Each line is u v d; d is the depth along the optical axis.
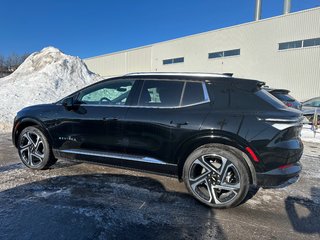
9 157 5.23
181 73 3.58
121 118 3.61
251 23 23.16
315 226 2.88
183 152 3.31
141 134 3.50
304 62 19.95
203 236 2.63
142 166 3.58
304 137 8.50
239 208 3.26
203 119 3.17
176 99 3.43
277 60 21.55
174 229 2.75
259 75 22.83
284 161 2.95
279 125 2.94
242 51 23.97
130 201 3.35
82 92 4.12
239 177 3.06
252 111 3.05
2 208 3.06
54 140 4.16
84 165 4.75
